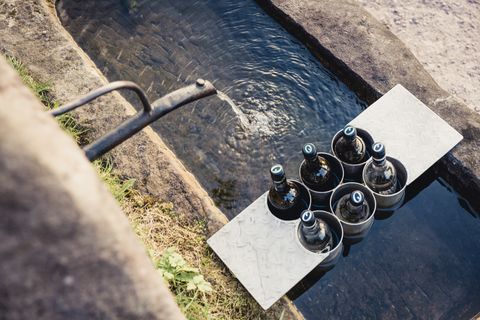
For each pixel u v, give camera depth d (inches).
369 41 117.7
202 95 73.7
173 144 115.9
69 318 36.5
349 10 122.3
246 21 129.1
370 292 99.0
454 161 103.2
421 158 103.4
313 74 121.4
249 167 112.2
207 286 95.2
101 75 122.3
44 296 34.9
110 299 38.1
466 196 104.8
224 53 126.4
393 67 114.0
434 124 106.0
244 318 93.9
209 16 130.8
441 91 110.5
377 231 103.7
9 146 32.0
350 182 99.9
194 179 110.0
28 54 121.6
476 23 123.6
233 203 108.8
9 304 34.0
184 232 102.1
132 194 105.8
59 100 115.6
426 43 122.0
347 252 102.4
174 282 96.2
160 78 124.9
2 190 31.7
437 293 97.9
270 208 102.4
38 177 32.9
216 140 115.3
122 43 130.2
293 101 119.0
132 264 39.4
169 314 43.2
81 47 130.6
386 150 105.1
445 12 125.4
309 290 100.1
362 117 108.6
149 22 131.8
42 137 34.2
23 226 32.8
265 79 122.1
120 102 114.8
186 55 127.2
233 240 99.7
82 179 36.1
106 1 134.6
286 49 125.0
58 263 34.7
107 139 66.3
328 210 102.7
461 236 102.5
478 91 115.0
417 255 101.0
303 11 123.3
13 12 127.6
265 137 115.0
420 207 105.6
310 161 94.2
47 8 129.1
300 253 96.7
